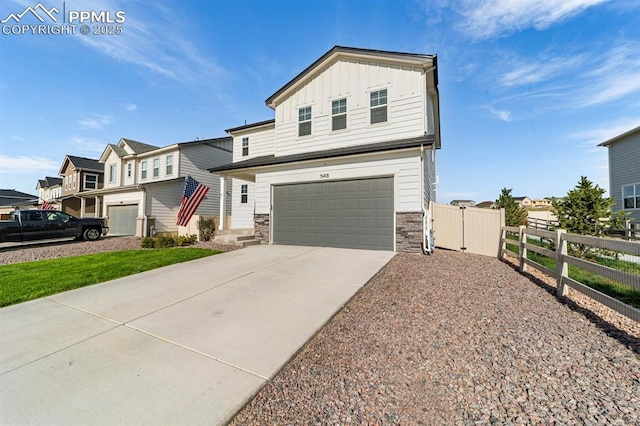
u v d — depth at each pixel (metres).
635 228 11.51
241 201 15.43
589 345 2.73
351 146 9.88
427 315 3.49
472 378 2.22
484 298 4.12
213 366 2.42
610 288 4.70
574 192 8.32
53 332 3.16
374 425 1.75
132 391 2.08
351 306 3.91
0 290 4.76
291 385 2.18
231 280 5.24
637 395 1.98
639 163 15.20
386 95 9.47
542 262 7.24
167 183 16.86
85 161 25.23
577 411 1.83
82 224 13.00
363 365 2.45
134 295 4.48
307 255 7.57
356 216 8.69
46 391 2.10
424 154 8.42
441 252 8.23
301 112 11.04
